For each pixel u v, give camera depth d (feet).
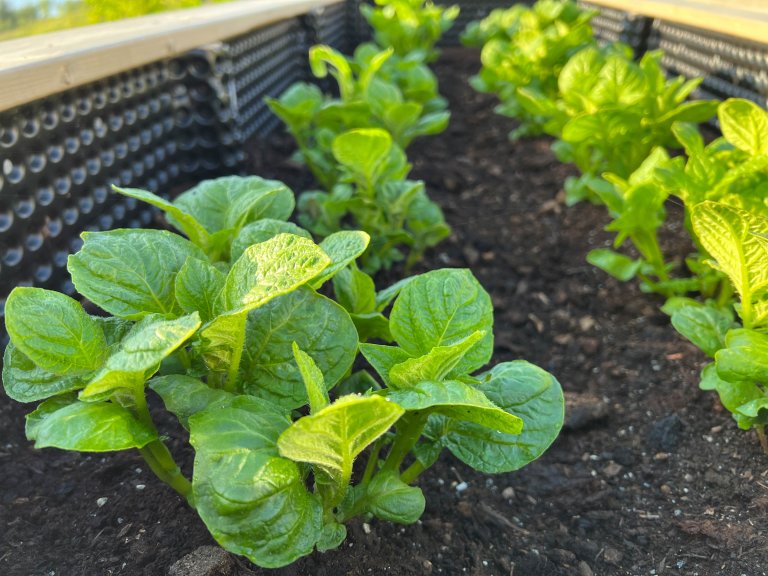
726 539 1.31
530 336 2.04
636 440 1.60
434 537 1.32
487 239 2.56
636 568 1.28
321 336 1.13
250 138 3.14
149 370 1.00
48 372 1.03
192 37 2.40
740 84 2.53
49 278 1.78
